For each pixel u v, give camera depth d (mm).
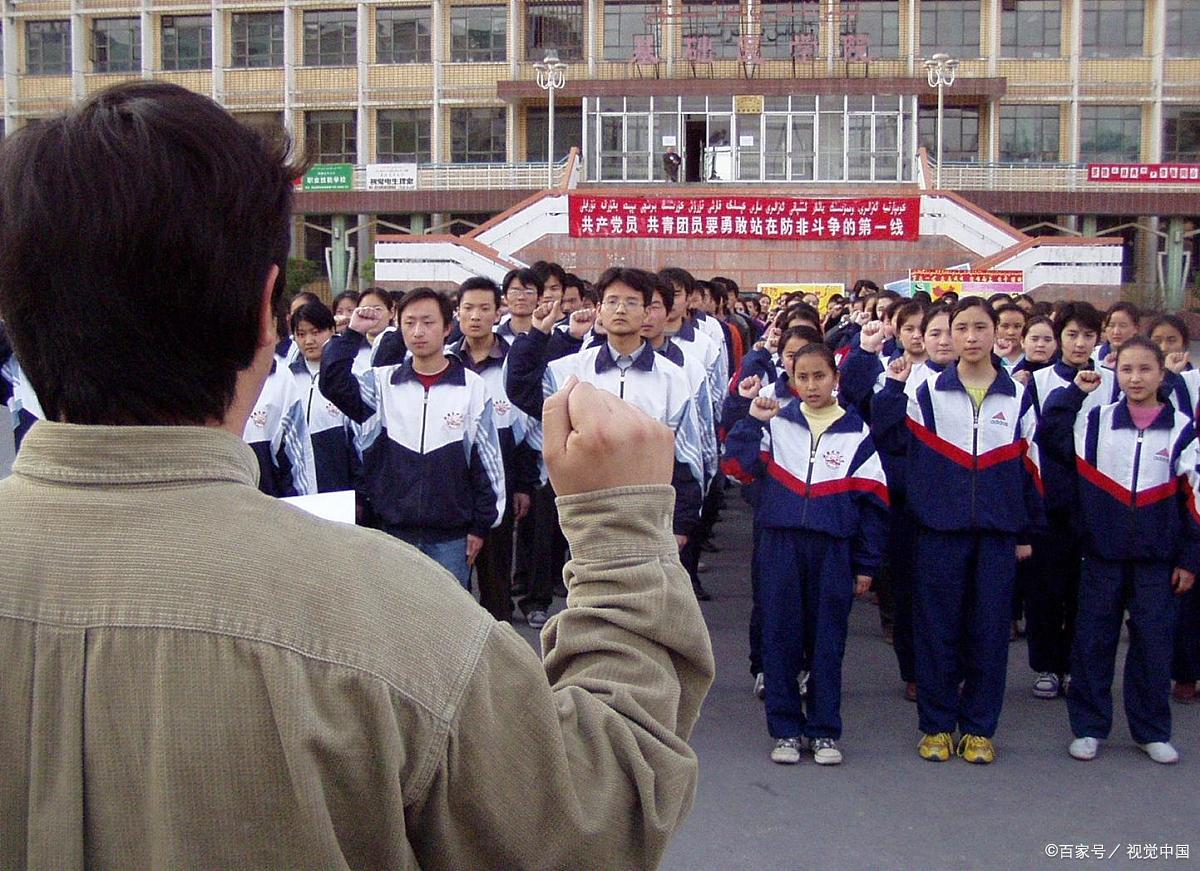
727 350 9703
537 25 33125
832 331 8984
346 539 1050
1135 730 4875
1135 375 4715
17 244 1020
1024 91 31875
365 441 5402
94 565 998
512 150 33062
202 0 33531
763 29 32000
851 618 7340
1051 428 4957
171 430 1043
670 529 1261
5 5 33719
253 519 1026
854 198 23172
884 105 31312
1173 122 31750
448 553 5398
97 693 964
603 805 1069
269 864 954
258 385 1137
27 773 988
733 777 4605
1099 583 4812
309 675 958
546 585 6879
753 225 22984
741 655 6367
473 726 1001
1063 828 4117
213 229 1028
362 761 964
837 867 3787
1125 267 31562
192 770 945
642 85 31453
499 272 22328
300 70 33625
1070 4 31781
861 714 5434
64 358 1029
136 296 1015
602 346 5691
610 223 23125
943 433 4801
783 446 4902
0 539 1019
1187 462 4691
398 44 33625
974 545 4816
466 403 5348
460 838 1025
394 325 8141
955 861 3838
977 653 4801
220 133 1062
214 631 960
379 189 30938
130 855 965
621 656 1185
